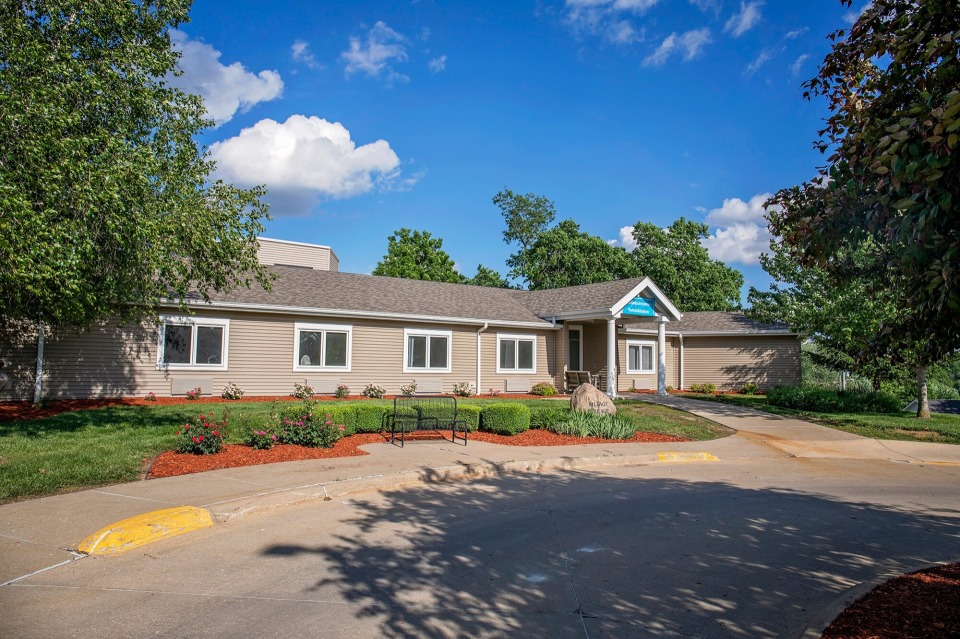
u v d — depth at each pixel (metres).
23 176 8.11
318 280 21.97
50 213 7.88
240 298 18.20
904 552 6.28
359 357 20.30
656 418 16.92
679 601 4.84
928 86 4.43
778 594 5.04
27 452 9.07
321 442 10.75
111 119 10.20
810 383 33.19
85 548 5.56
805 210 5.29
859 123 4.83
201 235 10.43
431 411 13.31
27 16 9.79
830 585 5.27
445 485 9.01
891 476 10.84
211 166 11.96
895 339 4.70
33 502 6.86
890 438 14.97
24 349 15.16
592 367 26.22
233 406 15.35
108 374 16.16
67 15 10.13
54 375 15.43
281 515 7.09
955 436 15.12
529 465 10.48
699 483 9.74
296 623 4.23
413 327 21.48
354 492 8.28
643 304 23.70
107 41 10.82
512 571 5.43
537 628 4.28
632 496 8.61
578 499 8.33
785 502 8.49
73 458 8.70
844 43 5.26
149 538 5.99
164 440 10.33
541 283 46.62
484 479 9.55
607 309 22.50
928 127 3.60
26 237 7.47
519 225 56.34
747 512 7.83
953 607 4.59
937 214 3.58
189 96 11.70
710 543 6.44
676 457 11.88
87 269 9.27
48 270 7.73
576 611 4.60
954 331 4.13
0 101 8.09
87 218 8.64
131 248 9.42
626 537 6.57
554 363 25.38
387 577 5.19
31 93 8.30
